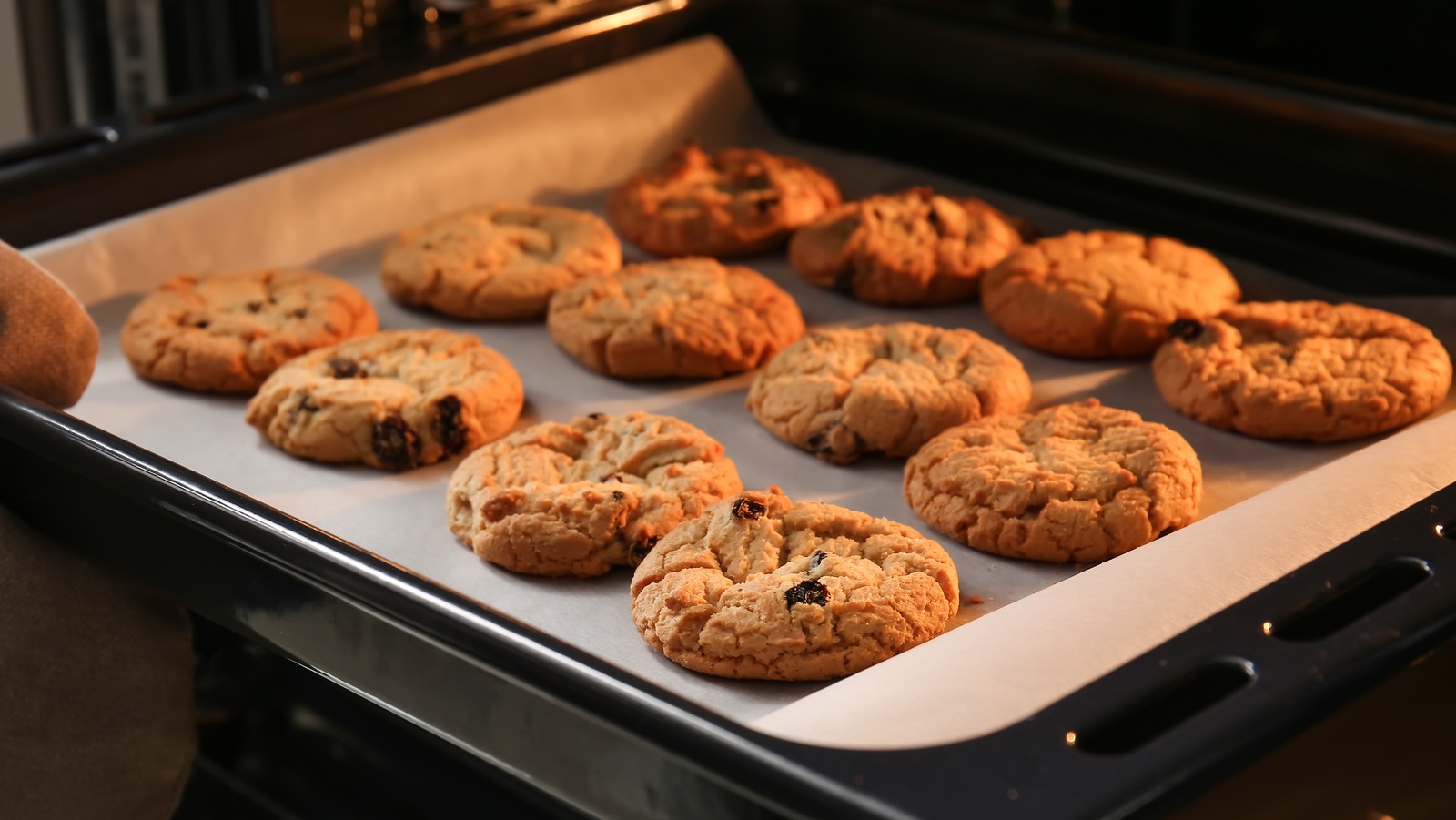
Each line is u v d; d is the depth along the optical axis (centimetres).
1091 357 89
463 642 66
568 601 77
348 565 68
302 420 83
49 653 75
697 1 105
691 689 73
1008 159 101
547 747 65
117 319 89
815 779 60
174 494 70
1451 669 67
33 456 73
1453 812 68
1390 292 92
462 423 83
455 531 79
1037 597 71
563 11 102
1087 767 62
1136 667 65
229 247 92
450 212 97
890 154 104
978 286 93
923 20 102
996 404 84
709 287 90
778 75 107
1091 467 79
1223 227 96
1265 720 64
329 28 98
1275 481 82
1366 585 68
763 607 74
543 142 99
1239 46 104
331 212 94
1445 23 99
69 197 89
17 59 104
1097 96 98
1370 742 66
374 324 90
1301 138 93
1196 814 63
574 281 92
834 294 94
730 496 80
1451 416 78
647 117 102
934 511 80
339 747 86
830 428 83
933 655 69
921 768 61
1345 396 83
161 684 77
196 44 101
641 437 82
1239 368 85
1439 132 90
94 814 77
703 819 63
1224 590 70
